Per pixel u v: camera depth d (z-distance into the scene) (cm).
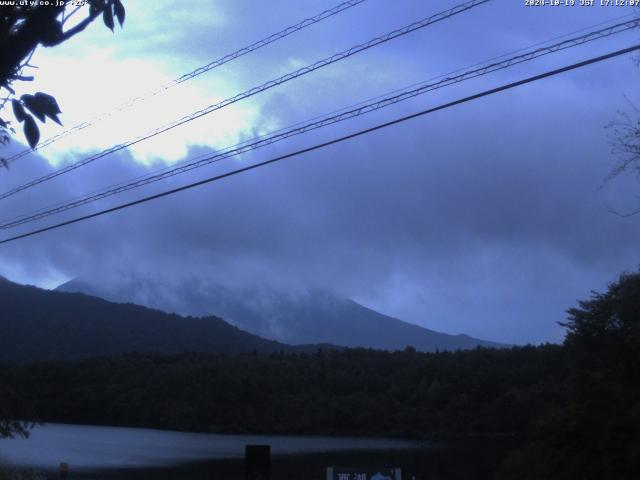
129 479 4241
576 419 1848
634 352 1961
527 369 8256
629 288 2077
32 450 6406
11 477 2931
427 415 8906
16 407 3459
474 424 8194
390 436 8812
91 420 10344
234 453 6750
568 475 1800
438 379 9600
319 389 10669
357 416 9706
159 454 6525
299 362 11425
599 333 2069
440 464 4894
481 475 4128
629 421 1645
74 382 10938
